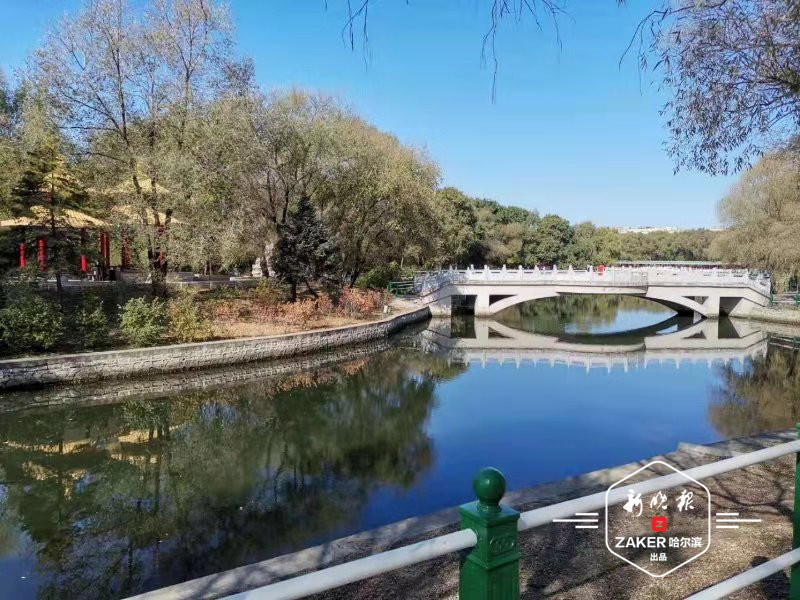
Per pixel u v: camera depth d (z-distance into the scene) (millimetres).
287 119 23047
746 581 2332
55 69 17750
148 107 19516
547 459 10969
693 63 6957
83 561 7184
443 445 11977
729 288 35562
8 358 14938
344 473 10367
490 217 62125
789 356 24484
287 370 19641
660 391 17531
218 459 11336
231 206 21719
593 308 53688
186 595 3721
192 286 24703
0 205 18906
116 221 18969
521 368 21828
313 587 1345
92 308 17906
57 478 10266
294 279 24516
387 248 34000
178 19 19531
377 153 27688
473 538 1583
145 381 16406
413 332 29797
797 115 6793
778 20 6059
